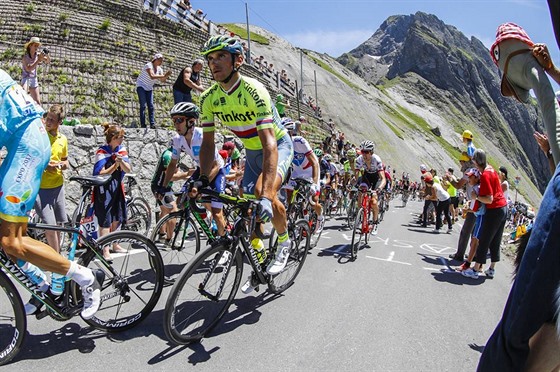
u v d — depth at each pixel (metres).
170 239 4.29
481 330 3.50
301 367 2.66
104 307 3.17
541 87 1.64
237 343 2.92
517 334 1.34
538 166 152.00
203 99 3.50
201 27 20.48
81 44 13.21
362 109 56.06
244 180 3.99
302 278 4.53
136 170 6.46
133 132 6.48
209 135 3.54
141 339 2.90
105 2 14.93
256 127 3.24
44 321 3.06
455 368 2.79
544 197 1.38
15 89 2.38
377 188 6.43
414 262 5.82
